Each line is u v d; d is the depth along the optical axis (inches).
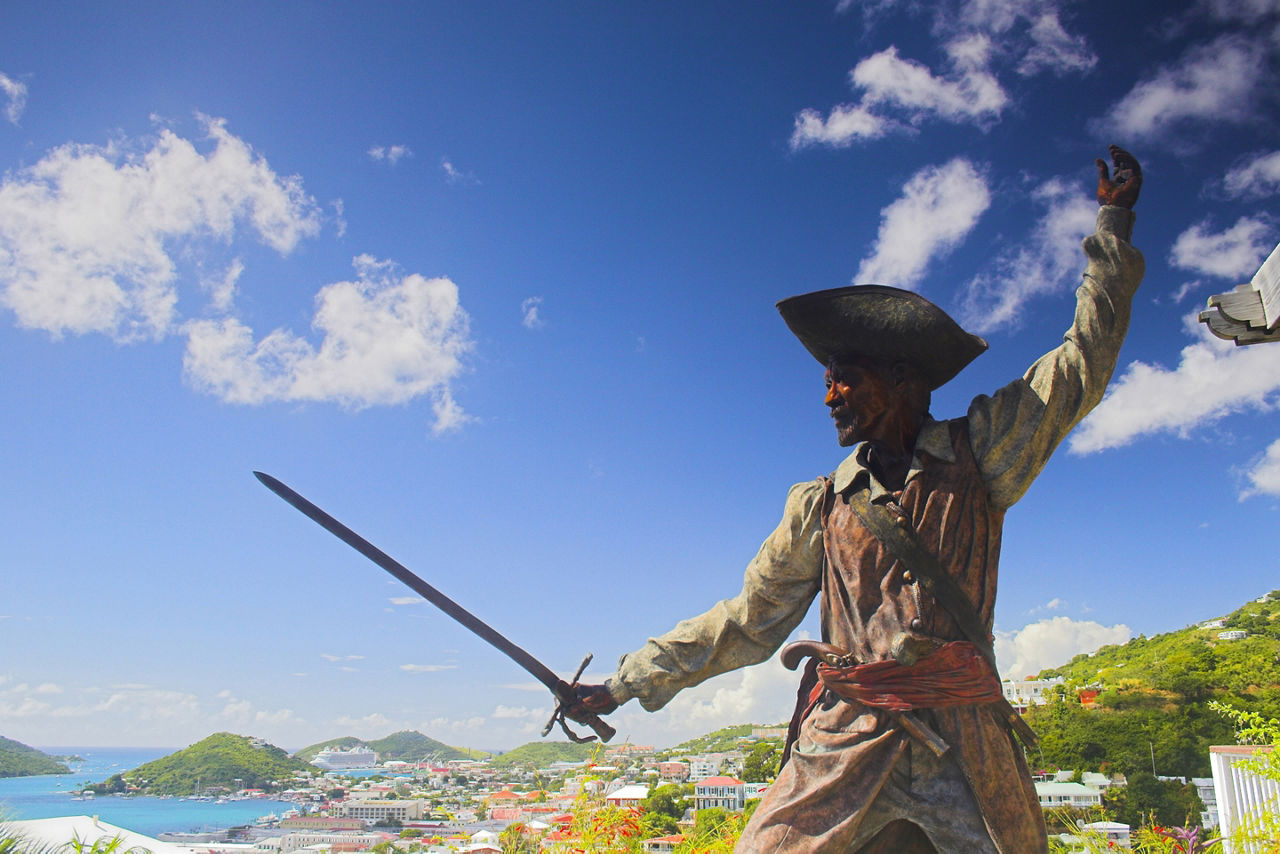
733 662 144.8
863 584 124.6
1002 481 125.0
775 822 117.7
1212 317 141.4
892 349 131.0
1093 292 127.0
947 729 116.6
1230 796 330.0
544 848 211.6
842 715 121.6
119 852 251.0
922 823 114.5
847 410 132.2
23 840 240.2
